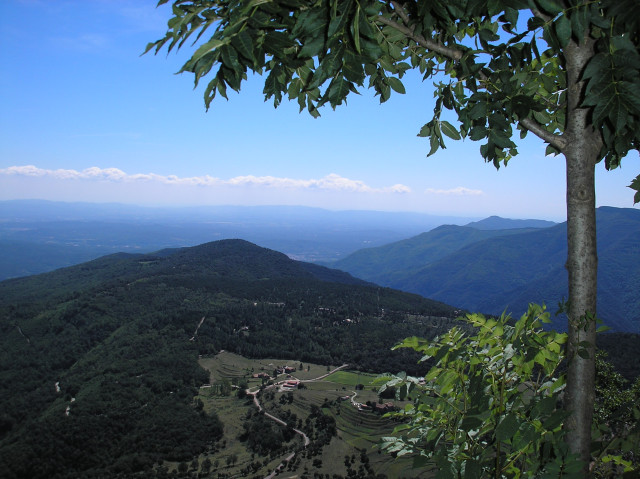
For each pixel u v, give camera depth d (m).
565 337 1.62
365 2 1.22
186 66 1.26
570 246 1.61
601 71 1.21
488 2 1.35
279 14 1.46
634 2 1.12
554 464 1.35
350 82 1.43
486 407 1.54
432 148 2.18
